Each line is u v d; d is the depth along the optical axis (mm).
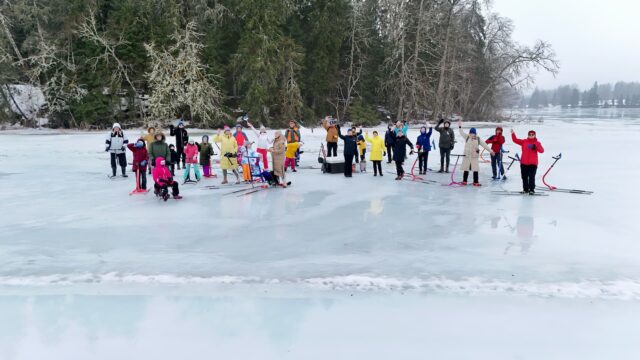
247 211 9047
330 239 7047
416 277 5453
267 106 40062
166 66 35875
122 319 4410
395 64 47469
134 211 9062
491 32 60750
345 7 43938
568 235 7203
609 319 4383
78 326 4266
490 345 3891
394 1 48844
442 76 46656
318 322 4332
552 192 11156
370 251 6449
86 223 8070
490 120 66188
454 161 18188
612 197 10453
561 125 51719
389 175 14383
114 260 6078
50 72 39656
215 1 40781
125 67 38656
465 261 6000
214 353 3768
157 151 10242
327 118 16719
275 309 4617
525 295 4934
